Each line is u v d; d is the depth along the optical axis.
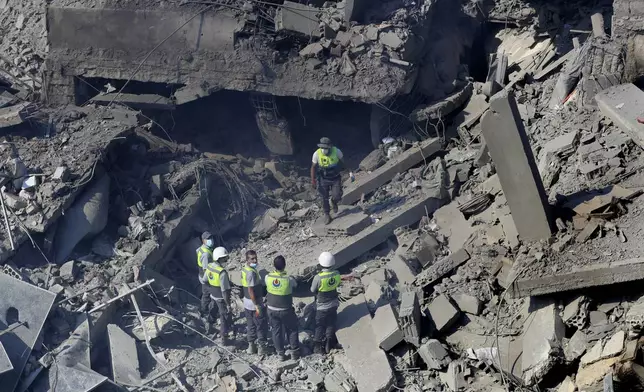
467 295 21.59
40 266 24.31
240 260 26.25
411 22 29.19
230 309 23.53
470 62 33.78
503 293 20.52
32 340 21.30
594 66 25.70
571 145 23.52
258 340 22.58
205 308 24.11
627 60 25.56
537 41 33.06
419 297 22.27
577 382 17.89
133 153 28.31
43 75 30.78
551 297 19.61
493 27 35.22
